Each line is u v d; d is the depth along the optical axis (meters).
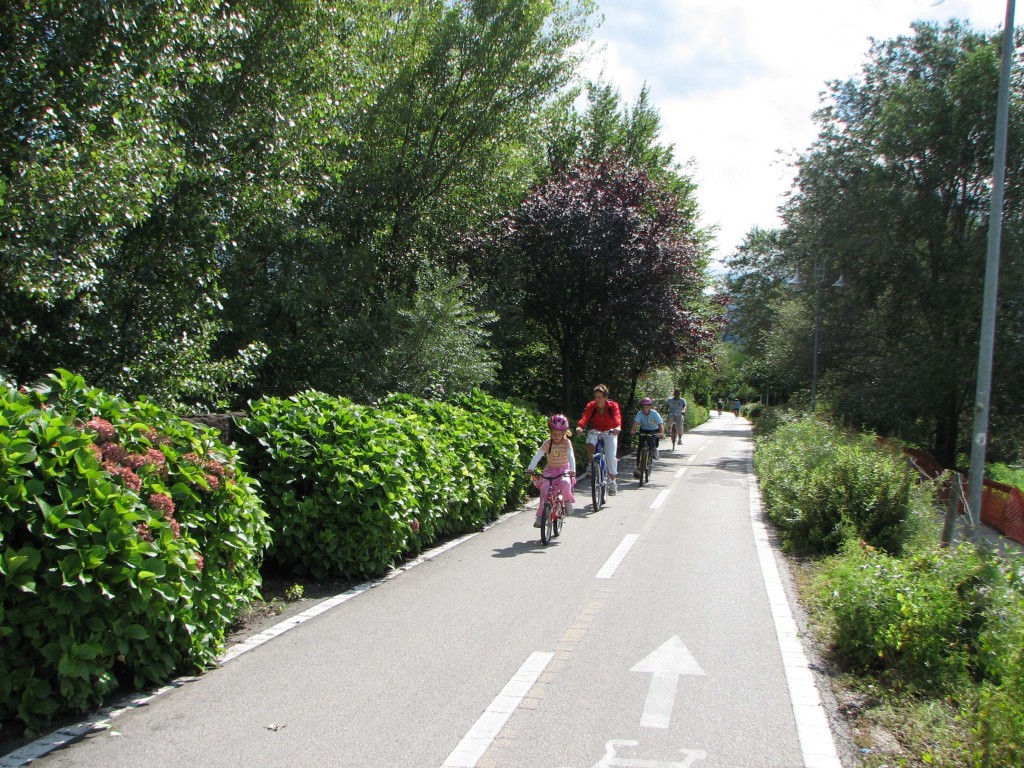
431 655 5.45
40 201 6.88
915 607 5.27
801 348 33.31
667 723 4.37
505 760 3.87
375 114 16.80
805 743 4.15
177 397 9.59
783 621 6.46
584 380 25.44
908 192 23.66
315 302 14.90
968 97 21.86
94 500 4.36
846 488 9.68
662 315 21.41
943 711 4.63
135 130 8.14
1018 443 26.61
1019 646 4.32
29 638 4.11
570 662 5.35
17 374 8.29
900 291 25.14
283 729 4.18
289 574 7.68
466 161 18.89
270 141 11.37
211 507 5.36
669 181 30.27
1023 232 21.67
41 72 7.43
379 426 8.45
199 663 5.06
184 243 9.98
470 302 18.70
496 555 9.05
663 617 6.52
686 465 22.45
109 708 4.43
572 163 23.70
